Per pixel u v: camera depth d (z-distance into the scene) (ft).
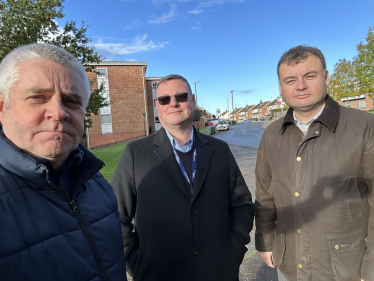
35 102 2.97
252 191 16.79
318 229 4.72
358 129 4.61
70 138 3.21
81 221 3.40
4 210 2.67
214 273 5.20
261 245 6.18
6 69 2.99
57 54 3.18
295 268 5.12
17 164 2.87
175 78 6.10
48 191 3.12
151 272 5.21
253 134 71.05
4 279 2.46
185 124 5.99
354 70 68.85
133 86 71.10
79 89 3.36
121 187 5.66
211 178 5.75
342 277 4.56
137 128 71.00
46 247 2.84
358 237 4.60
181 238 5.14
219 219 5.50
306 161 4.97
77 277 3.04
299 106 4.96
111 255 3.62
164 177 5.50
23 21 21.09
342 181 4.62
